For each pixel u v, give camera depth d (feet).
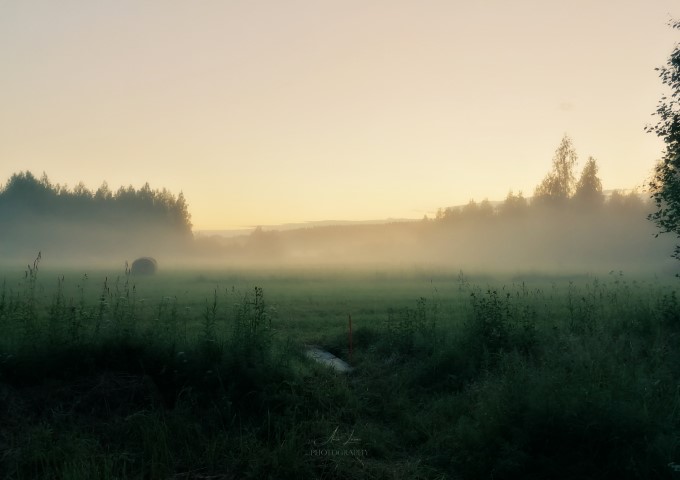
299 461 21.58
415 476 21.67
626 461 20.44
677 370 28.99
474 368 32.45
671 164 40.93
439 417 27.63
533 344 34.96
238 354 27.84
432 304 66.54
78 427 22.76
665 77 40.65
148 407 24.82
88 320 29.76
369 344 42.24
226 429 24.44
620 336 32.50
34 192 359.05
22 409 23.29
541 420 22.24
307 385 28.22
